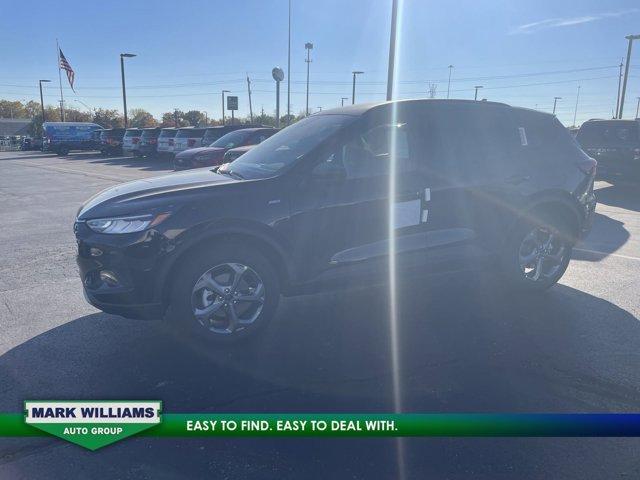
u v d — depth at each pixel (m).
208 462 2.79
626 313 4.79
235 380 3.62
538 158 5.14
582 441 2.95
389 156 4.47
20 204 11.82
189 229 3.83
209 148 15.17
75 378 3.65
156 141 26.86
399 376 3.67
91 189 14.76
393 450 2.87
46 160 29.55
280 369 3.78
